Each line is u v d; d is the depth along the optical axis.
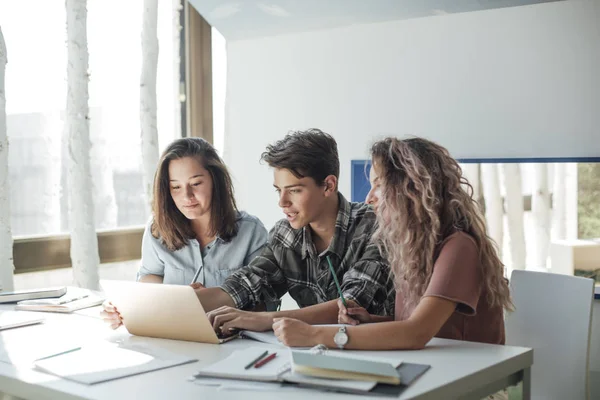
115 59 3.46
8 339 1.74
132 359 1.51
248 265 2.12
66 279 3.25
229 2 3.44
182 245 2.30
